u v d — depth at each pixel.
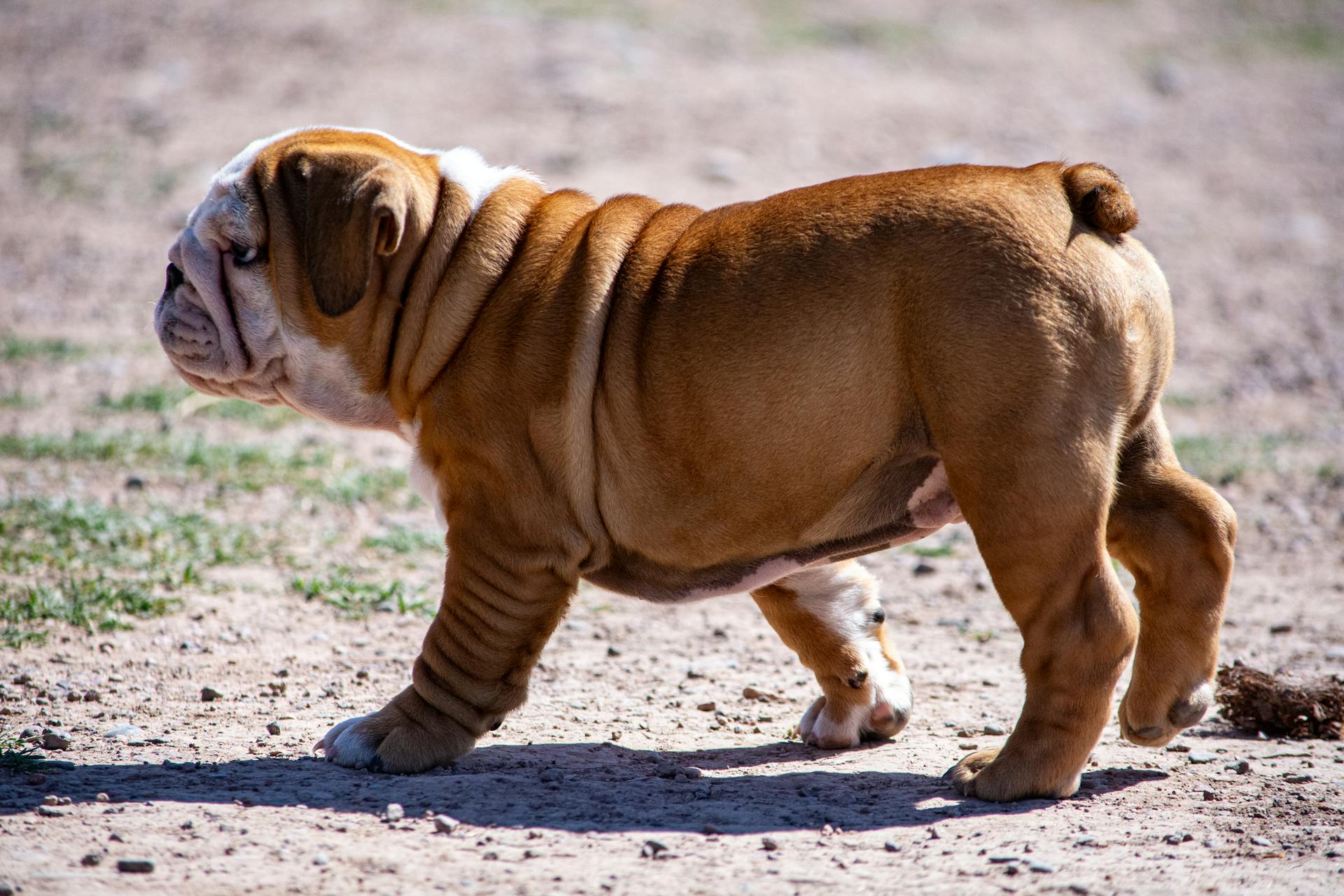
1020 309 15.24
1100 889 13.61
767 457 16.19
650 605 27.58
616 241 17.16
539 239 17.44
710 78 75.56
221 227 17.52
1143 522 16.53
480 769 17.45
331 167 16.78
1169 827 15.50
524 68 74.31
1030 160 68.94
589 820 15.46
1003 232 15.56
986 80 81.50
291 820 15.17
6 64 76.25
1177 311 55.28
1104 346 15.47
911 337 15.64
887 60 82.62
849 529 16.64
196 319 17.89
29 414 39.22
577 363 16.59
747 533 16.64
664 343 16.38
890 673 19.61
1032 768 16.27
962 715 20.86
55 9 83.44
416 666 17.41
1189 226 64.81
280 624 24.58
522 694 17.48
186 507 31.44
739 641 25.16
